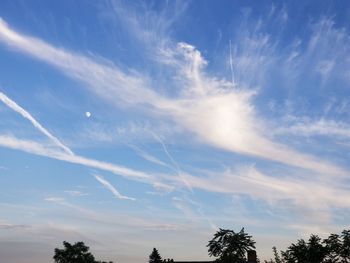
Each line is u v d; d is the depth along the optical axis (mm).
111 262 121562
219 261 80938
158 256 136500
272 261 85750
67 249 117312
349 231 77875
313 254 76438
